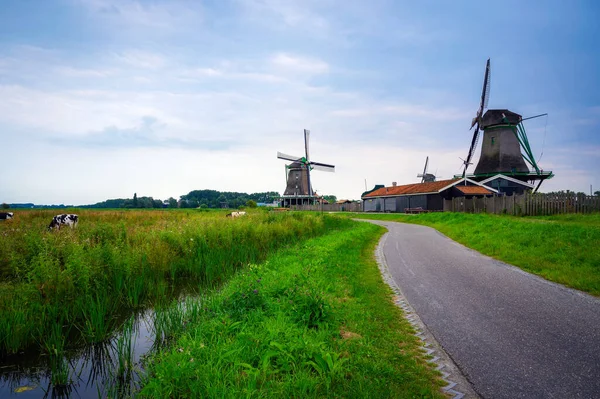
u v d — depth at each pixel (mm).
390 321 6602
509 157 48219
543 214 26938
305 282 8148
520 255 12555
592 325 6203
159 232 14750
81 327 7195
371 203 64688
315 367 4574
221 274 11516
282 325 5852
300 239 19578
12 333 6254
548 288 8742
